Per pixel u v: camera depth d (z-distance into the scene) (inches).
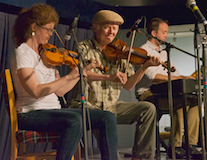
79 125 100.6
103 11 142.9
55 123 101.3
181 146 183.3
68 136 98.6
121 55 145.3
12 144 104.0
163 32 193.9
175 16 282.5
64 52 116.6
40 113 103.7
